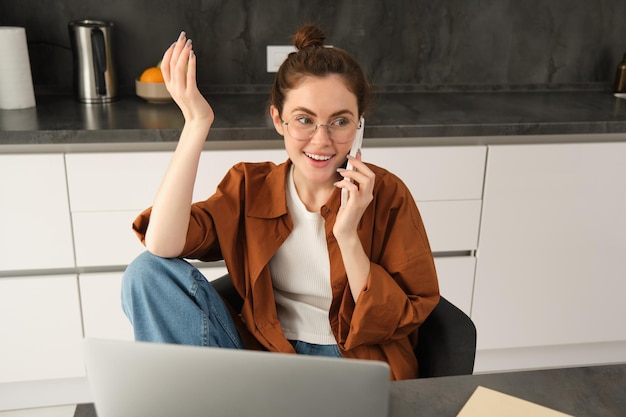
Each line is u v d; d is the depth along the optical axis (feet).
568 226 8.44
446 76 9.70
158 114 8.13
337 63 4.67
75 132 7.32
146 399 2.92
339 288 5.01
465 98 9.36
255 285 5.03
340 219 4.67
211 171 7.68
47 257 7.74
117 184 7.57
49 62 8.98
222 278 5.56
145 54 9.11
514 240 8.40
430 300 4.97
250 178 5.20
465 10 9.46
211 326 4.55
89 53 8.39
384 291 4.75
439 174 8.02
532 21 9.61
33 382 8.23
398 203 5.10
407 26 9.42
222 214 5.08
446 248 8.33
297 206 5.10
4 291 7.73
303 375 2.79
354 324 4.77
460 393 3.60
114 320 8.03
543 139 8.21
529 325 8.81
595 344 9.20
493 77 9.78
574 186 8.28
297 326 5.10
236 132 7.57
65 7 8.81
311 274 5.12
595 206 8.40
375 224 5.12
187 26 9.07
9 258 7.68
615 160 8.25
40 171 7.41
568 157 8.16
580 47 9.79
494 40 9.62
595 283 8.75
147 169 7.57
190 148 4.61
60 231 7.67
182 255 4.91
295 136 4.73
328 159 4.75
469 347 4.99
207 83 9.32
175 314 4.50
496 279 8.54
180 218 4.67
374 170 5.22
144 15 8.96
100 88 8.52
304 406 2.85
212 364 2.81
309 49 4.77
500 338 8.82
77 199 7.57
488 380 3.71
